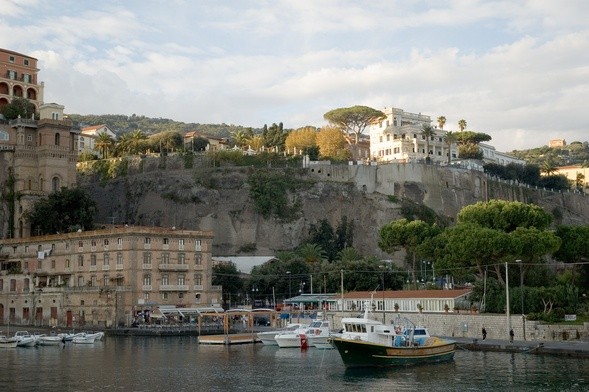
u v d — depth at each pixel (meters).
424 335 101.00
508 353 100.75
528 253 123.81
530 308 115.12
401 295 138.62
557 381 77.00
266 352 113.94
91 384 81.19
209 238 169.62
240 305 181.25
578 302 122.88
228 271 189.62
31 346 127.19
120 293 153.75
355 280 174.00
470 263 129.75
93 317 156.38
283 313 146.38
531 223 137.50
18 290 173.62
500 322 112.56
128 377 86.31
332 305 159.88
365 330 97.25
